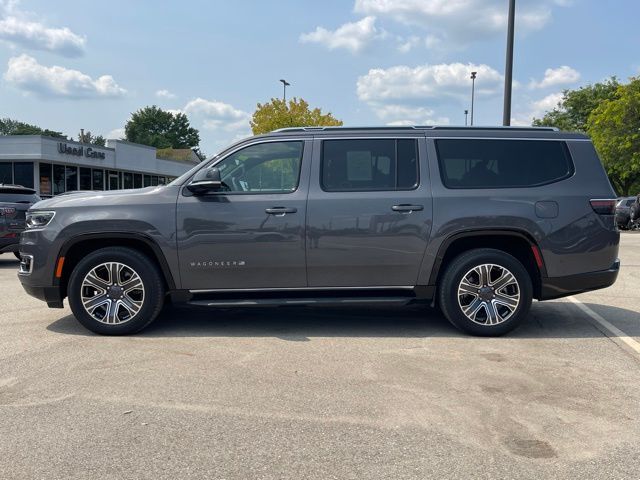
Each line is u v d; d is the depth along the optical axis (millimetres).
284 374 4566
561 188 5734
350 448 3301
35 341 5520
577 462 3154
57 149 31844
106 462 3135
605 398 4086
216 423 3641
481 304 5695
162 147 110562
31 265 5723
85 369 4676
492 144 5832
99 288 5699
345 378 4473
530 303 5703
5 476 2986
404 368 4727
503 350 5281
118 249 5680
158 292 5703
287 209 5613
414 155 5777
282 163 5777
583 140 5906
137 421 3668
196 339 5629
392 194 5668
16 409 3857
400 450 3277
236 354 5109
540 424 3639
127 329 5707
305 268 5688
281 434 3482
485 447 3320
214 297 5828
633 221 28172
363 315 6746
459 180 5742
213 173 5512
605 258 5773
